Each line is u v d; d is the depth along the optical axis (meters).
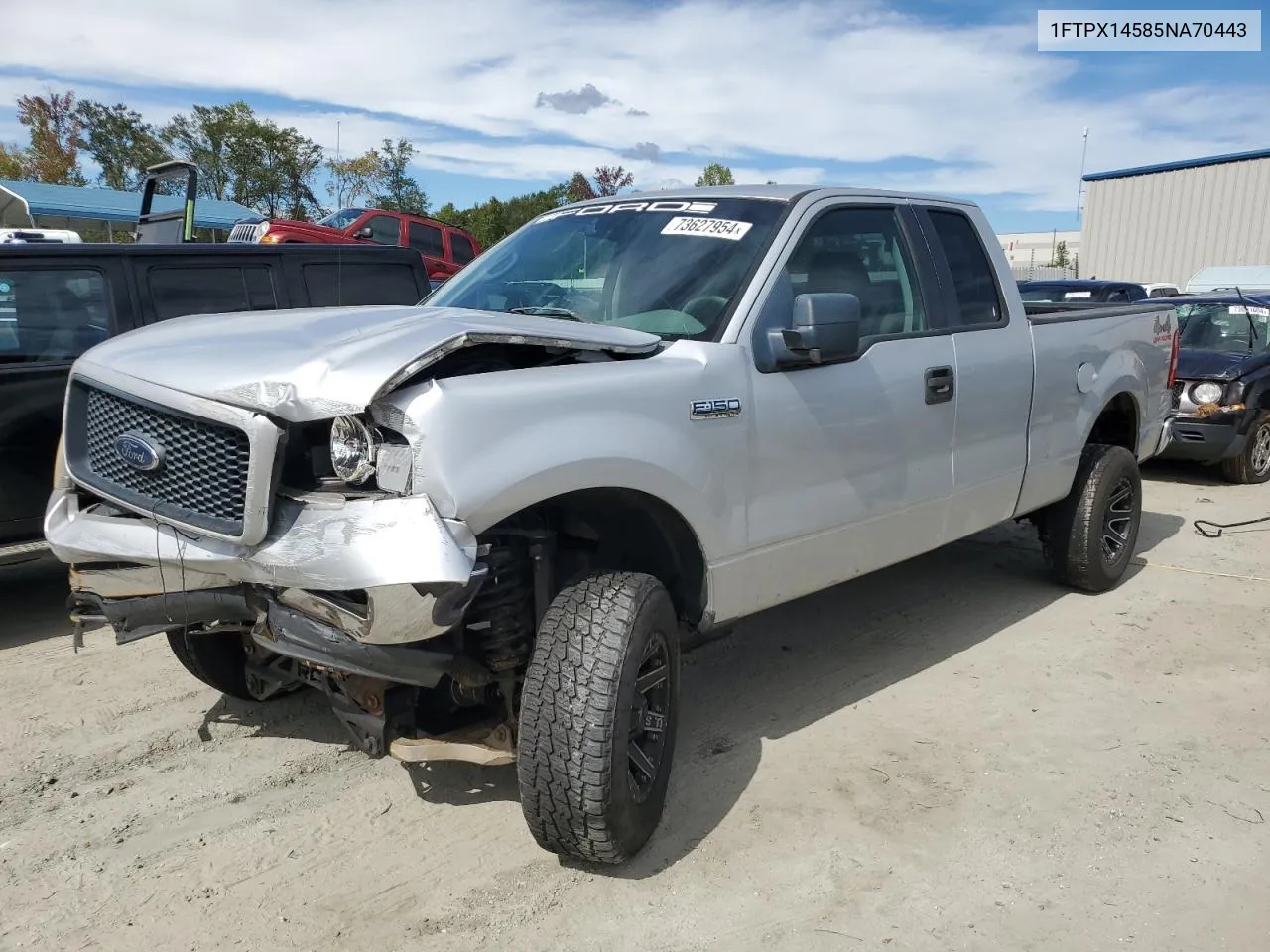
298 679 3.37
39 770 3.60
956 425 4.29
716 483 3.22
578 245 4.02
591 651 2.77
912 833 3.24
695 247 3.71
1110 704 4.21
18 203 25.16
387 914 2.81
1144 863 3.08
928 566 6.23
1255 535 7.14
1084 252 31.14
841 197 4.01
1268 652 4.80
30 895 2.87
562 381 2.80
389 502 2.44
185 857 3.08
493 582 2.89
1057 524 5.53
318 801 3.42
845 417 3.70
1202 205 27.91
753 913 2.83
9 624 5.21
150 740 3.84
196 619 2.75
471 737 3.12
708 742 3.88
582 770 2.72
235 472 2.55
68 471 3.04
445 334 2.65
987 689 4.37
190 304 5.78
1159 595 5.68
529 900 2.88
